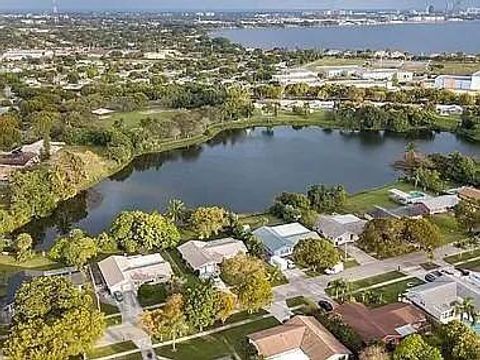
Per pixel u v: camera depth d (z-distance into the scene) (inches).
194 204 6599.4
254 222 5792.3
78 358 3563.0
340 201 6127.0
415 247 4948.3
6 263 4840.1
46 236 5738.2
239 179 7559.1
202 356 3602.4
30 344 3250.5
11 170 6978.4
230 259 4463.6
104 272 4493.1
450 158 7283.5
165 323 3607.3
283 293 4362.7
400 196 6402.6
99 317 3582.7
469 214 5260.8
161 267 4601.4
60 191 6392.7
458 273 4608.8
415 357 3208.7
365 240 4945.9
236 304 4092.0
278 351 3474.4
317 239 4808.1
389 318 3801.7
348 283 4434.1
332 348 3452.3
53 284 3668.8
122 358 3577.8
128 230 4985.2
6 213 5634.8
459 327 3489.2
